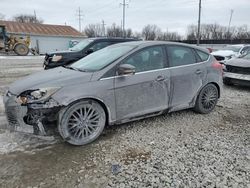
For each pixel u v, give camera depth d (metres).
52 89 3.43
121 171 3.04
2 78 9.03
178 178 2.91
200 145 3.74
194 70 4.78
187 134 4.14
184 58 4.74
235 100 6.43
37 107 3.37
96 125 3.81
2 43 23.47
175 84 4.50
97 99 3.71
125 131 4.20
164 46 4.51
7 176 2.91
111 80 3.82
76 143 3.63
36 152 3.46
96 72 3.80
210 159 3.33
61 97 3.44
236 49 13.84
